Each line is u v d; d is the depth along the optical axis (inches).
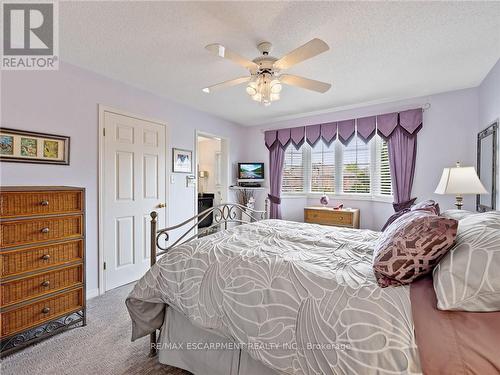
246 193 192.2
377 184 148.5
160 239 129.9
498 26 70.5
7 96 80.4
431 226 43.9
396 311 37.4
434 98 125.4
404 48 82.5
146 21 69.4
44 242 72.1
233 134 183.9
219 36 76.5
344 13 65.7
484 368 31.0
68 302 78.6
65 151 94.0
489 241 38.1
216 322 51.7
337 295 42.2
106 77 107.2
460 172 91.2
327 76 104.5
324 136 159.8
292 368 41.8
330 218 148.9
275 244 70.5
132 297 64.7
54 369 63.2
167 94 128.6
